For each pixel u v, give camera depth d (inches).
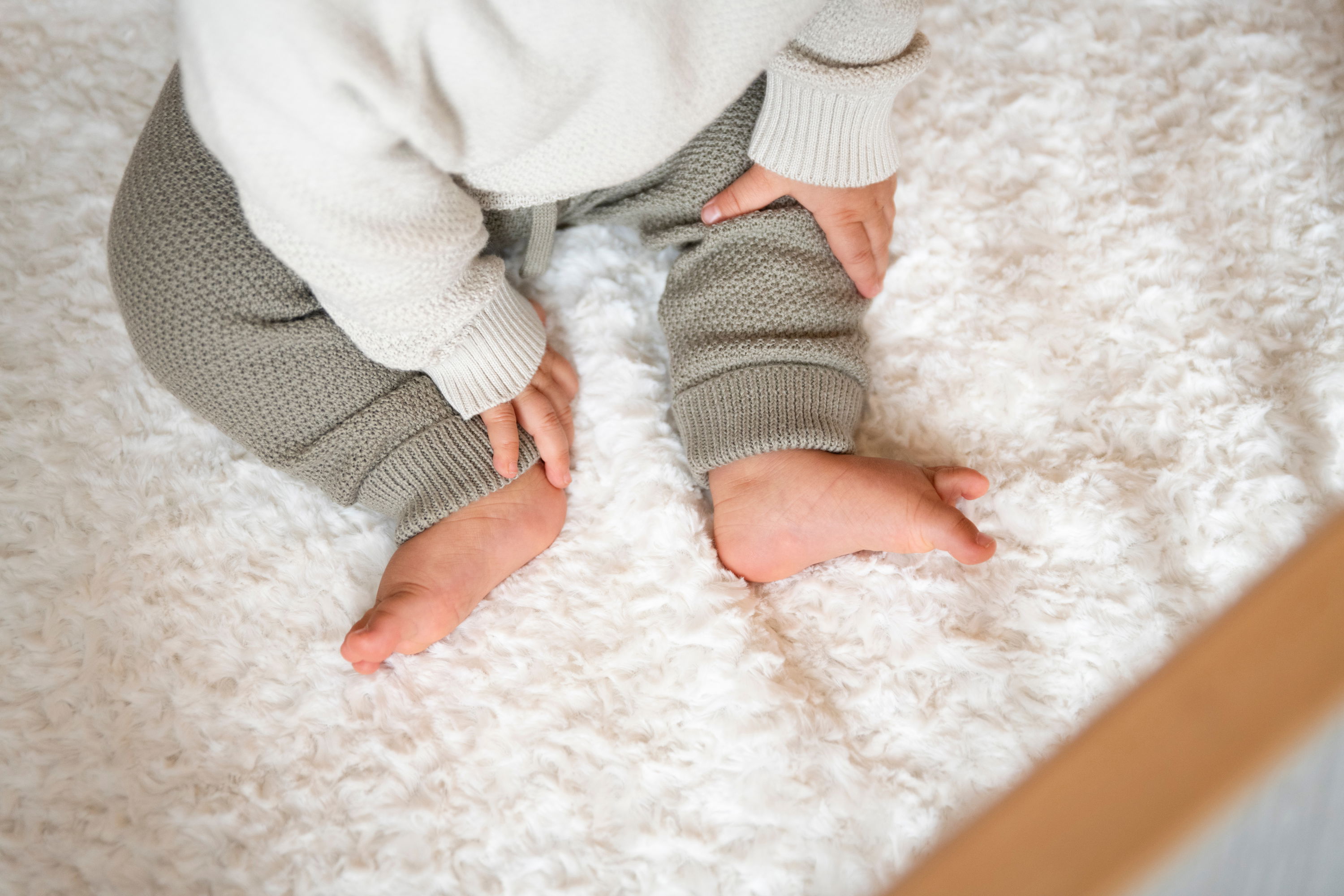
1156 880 26.0
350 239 29.5
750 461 33.4
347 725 32.7
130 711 32.8
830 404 33.5
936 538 32.4
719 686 32.5
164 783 32.4
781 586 33.8
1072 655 32.8
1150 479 34.0
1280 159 36.6
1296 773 26.5
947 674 32.8
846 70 32.4
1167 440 34.4
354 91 28.4
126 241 32.5
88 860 31.8
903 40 32.5
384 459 33.4
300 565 33.9
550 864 31.8
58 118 37.3
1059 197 36.5
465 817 32.0
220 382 32.7
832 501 32.9
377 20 28.4
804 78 32.5
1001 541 33.8
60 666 33.0
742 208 34.1
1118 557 33.5
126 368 35.4
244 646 33.3
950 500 33.5
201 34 28.3
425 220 29.9
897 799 31.9
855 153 33.4
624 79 29.9
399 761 32.4
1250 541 33.4
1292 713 25.7
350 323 31.5
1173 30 38.2
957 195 36.7
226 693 32.9
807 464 33.2
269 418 33.1
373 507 34.0
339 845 32.0
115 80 37.8
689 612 33.2
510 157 30.5
